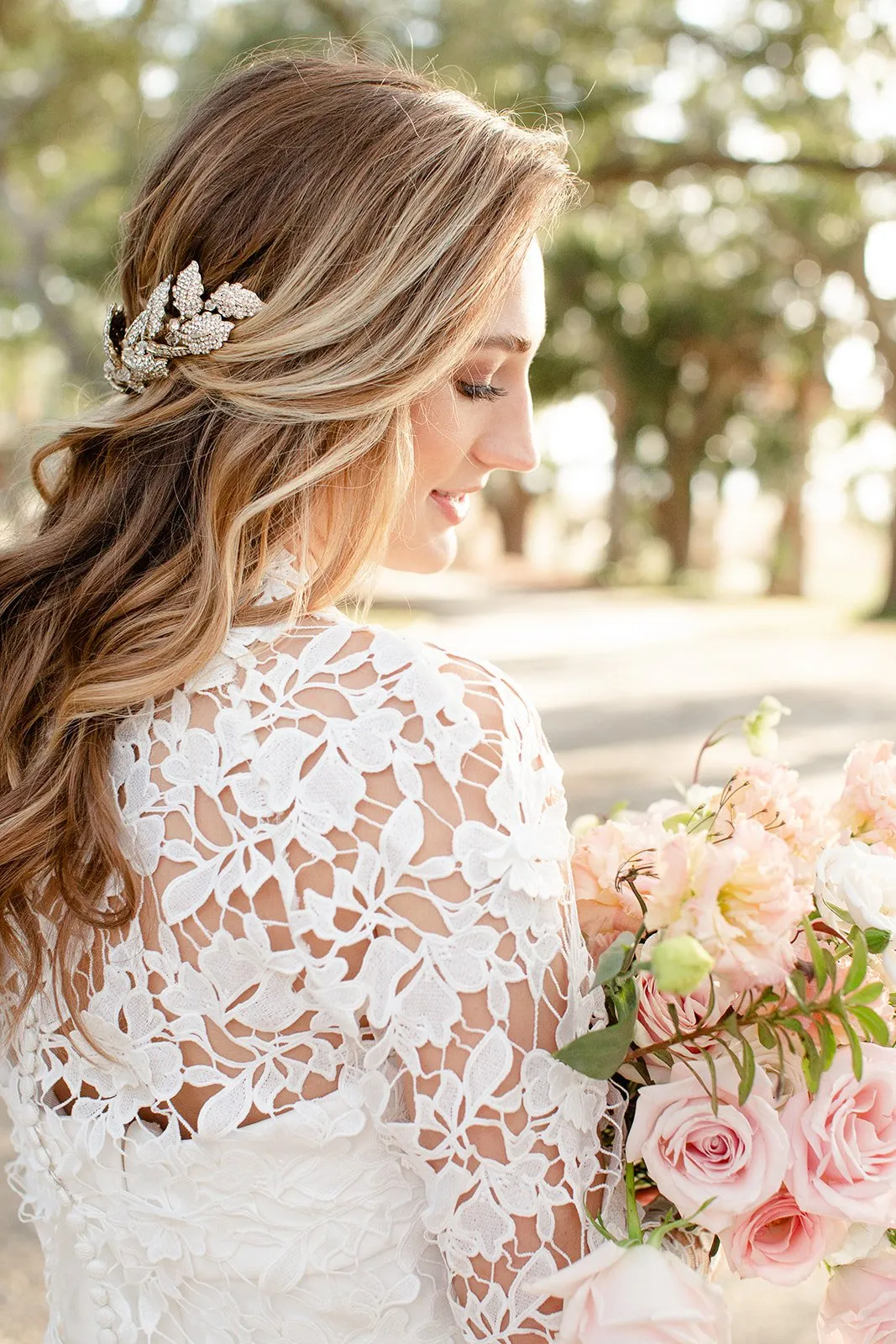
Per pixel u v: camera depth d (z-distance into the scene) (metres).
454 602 23.47
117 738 1.08
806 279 24.70
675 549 32.31
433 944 0.97
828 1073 1.07
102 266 16.23
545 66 13.38
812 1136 1.05
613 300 24.27
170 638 1.05
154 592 1.09
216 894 1.01
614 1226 1.06
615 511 33.31
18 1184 1.26
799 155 15.16
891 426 23.06
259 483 1.10
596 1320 0.93
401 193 1.09
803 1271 1.07
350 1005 0.98
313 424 1.10
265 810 1.00
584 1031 1.03
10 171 18.14
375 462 1.13
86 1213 1.11
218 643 1.05
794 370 27.64
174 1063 1.04
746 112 15.17
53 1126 1.12
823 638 17.38
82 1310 1.17
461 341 1.10
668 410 29.03
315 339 1.09
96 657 1.08
